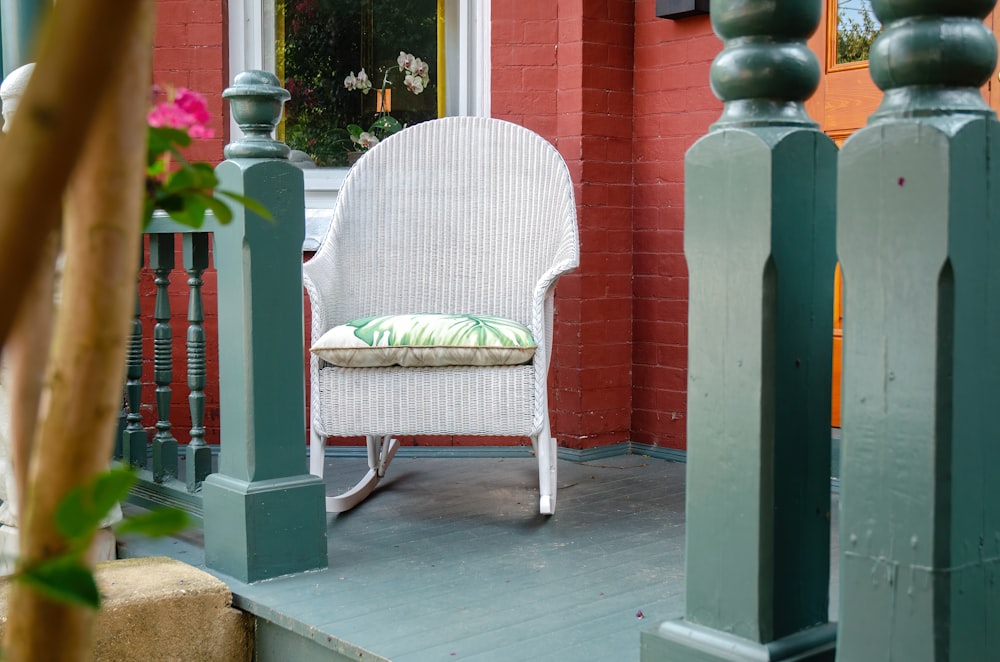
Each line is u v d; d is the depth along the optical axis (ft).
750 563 4.43
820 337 4.54
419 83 12.91
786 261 4.35
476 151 10.48
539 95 12.16
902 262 3.80
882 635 3.92
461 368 8.93
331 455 12.68
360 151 12.98
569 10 11.93
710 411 4.56
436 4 12.81
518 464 12.07
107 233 1.19
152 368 12.60
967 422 3.79
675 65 11.76
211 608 7.22
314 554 7.95
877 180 3.85
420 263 10.43
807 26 4.47
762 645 4.39
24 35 1.62
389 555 8.40
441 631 6.65
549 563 8.16
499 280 10.36
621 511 9.82
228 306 7.82
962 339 3.75
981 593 3.88
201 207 1.65
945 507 3.76
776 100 4.46
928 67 3.76
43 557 1.23
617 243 12.25
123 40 0.94
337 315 9.99
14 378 1.35
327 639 6.60
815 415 4.55
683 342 11.95
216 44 12.15
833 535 8.89
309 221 12.51
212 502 7.96
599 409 12.29
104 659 6.81
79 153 0.93
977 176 3.73
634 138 12.26
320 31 12.90
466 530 9.18
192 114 1.84
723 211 4.46
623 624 6.76
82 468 1.23
